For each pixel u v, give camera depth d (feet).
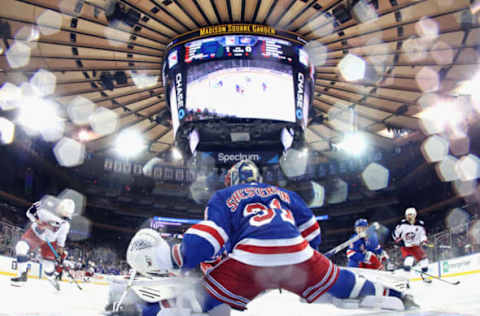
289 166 103.09
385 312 9.24
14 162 86.89
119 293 10.09
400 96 60.13
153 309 8.72
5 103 62.85
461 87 57.06
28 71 52.85
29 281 30.25
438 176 87.56
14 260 37.73
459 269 41.09
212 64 46.19
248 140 50.06
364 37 47.75
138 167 111.96
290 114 46.21
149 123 68.95
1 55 49.49
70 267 25.26
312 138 77.41
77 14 43.19
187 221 120.26
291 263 8.34
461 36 46.47
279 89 46.06
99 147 77.30
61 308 13.56
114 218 116.67
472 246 41.55
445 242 47.55
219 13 45.16
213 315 8.54
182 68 46.88
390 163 101.04
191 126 47.01
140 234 8.77
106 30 46.11
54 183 99.25
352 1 42.11
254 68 45.88
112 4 41.81
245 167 10.04
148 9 43.52
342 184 111.75
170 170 115.34
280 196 9.44
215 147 52.95
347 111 65.36
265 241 8.38
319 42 49.06
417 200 100.42
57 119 68.54
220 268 8.45
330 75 55.57
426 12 43.06
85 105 62.13
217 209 8.74
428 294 22.52
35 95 59.88
